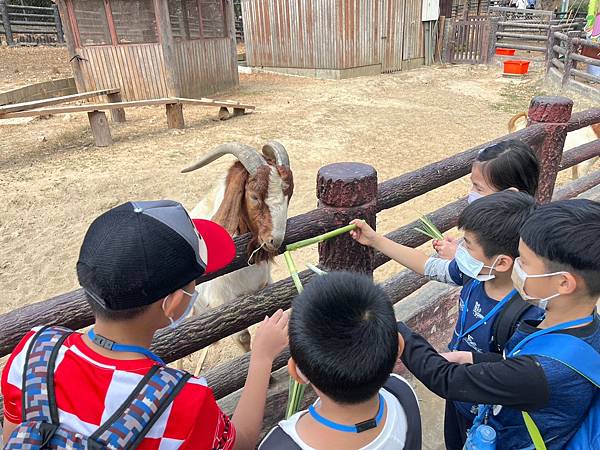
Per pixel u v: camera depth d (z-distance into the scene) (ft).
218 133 33.63
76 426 3.62
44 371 3.79
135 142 31.81
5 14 69.00
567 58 43.80
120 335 3.94
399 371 10.81
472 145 31.78
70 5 41.24
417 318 10.80
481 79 56.29
